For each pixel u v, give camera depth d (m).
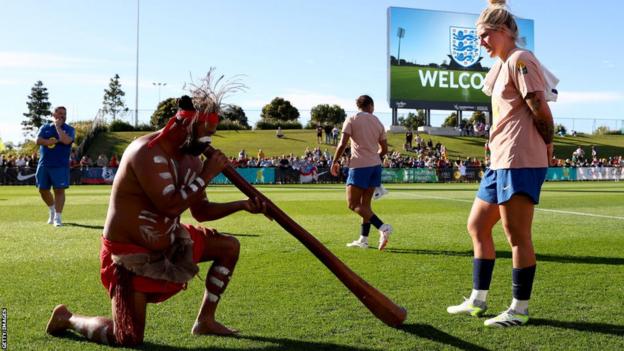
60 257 5.62
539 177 3.35
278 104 62.84
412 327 3.29
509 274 4.91
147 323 3.34
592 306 3.78
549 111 3.27
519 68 3.28
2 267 5.07
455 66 42.19
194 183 2.85
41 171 8.55
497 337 3.11
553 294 4.11
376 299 3.16
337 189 22.02
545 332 3.21
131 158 2.75
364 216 6.41
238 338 3.07
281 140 44.62
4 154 35.44
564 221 9.20
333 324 3.34
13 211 11.05
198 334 3.13
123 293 2.82
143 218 2.80
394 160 34.38
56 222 8.60
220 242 3.18
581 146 47.84
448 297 4.04
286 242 6.69
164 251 2.90
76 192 18.55
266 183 30.03
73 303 3.78
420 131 48.38
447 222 9.19
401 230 8.08
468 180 33.88
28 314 3.50
